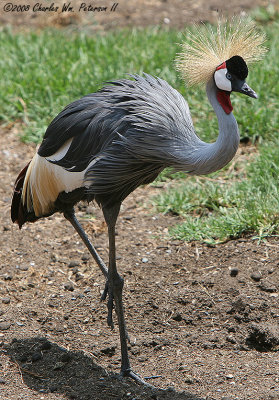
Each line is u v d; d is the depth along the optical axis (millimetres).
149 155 7855
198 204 11930
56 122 8531
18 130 14781
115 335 8945
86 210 12266
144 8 21297
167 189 12680
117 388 7672
